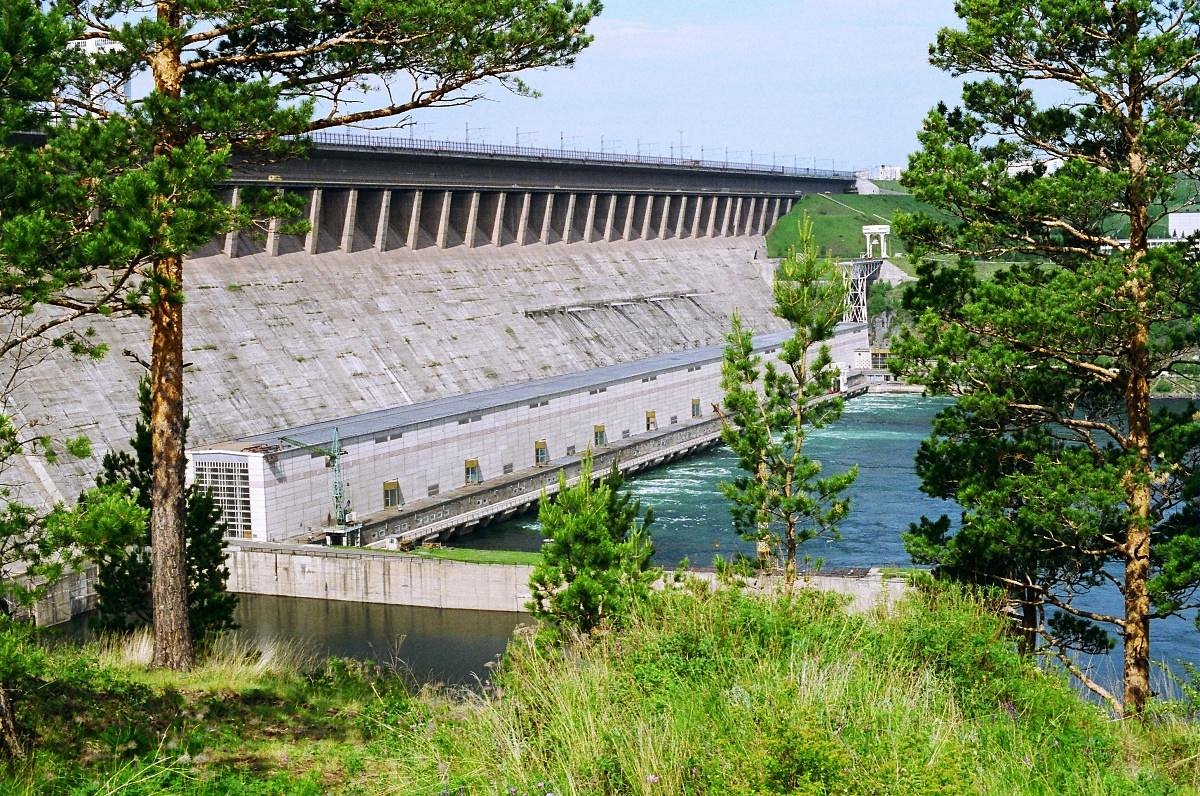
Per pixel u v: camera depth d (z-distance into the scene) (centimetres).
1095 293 3619
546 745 1518
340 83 3238
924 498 10044
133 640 3231
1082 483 3719
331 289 11706
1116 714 2848
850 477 4728
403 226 13375
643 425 12381
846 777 1325
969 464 4075
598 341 14562
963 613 2264
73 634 6366
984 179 3944
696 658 1814
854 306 17712
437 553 7669
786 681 1628
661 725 1516
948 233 4094
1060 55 3928
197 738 2039
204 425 9125
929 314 3928
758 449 4812
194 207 2442
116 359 8750
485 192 14688
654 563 8438
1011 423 4078
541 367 13200
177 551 3022
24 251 2095
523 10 3033
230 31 3045
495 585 7312
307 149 3209
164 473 3034
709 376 13638
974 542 3938
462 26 2991
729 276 19475
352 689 2742
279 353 10419
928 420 14512
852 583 6269
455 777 1484
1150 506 4081
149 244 2342
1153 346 3888
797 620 2044
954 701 1884
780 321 19175
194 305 10125
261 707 2406
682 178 19112
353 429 8919
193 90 2911
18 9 2181
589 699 1606
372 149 12512
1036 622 4094
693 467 12300
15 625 1927
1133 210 3875
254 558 7706
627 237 17825
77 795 1684
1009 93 4028
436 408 10056
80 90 2952
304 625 7069
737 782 1339
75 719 2073
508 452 10306
